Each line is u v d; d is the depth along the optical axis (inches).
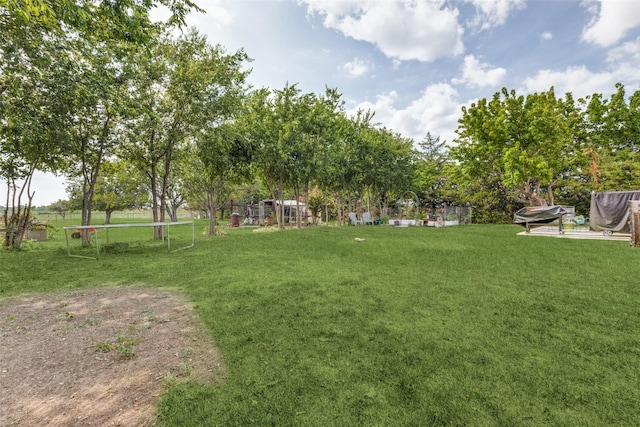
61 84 314.8
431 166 1250.6
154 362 97.0
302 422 67.2
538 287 179.9
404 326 122.0
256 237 532.1
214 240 487.8
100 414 71.8
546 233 551.5
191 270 243.8
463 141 896.9
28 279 216.7
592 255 290.7
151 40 294.0
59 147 396.2
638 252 306.8
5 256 327.3
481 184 1080.8
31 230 541.0
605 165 791.7
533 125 732.0
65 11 196.7
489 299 157.5
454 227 805.9
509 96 790.5
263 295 170.2
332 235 554.9
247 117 685.3
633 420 66.1
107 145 467.5
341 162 866.8
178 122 517.0
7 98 312.2
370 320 129.4
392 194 1155.3
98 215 2249.0
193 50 519.2
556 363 90.9
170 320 135.0
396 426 65.4
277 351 102.3
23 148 401.7
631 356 95.0
